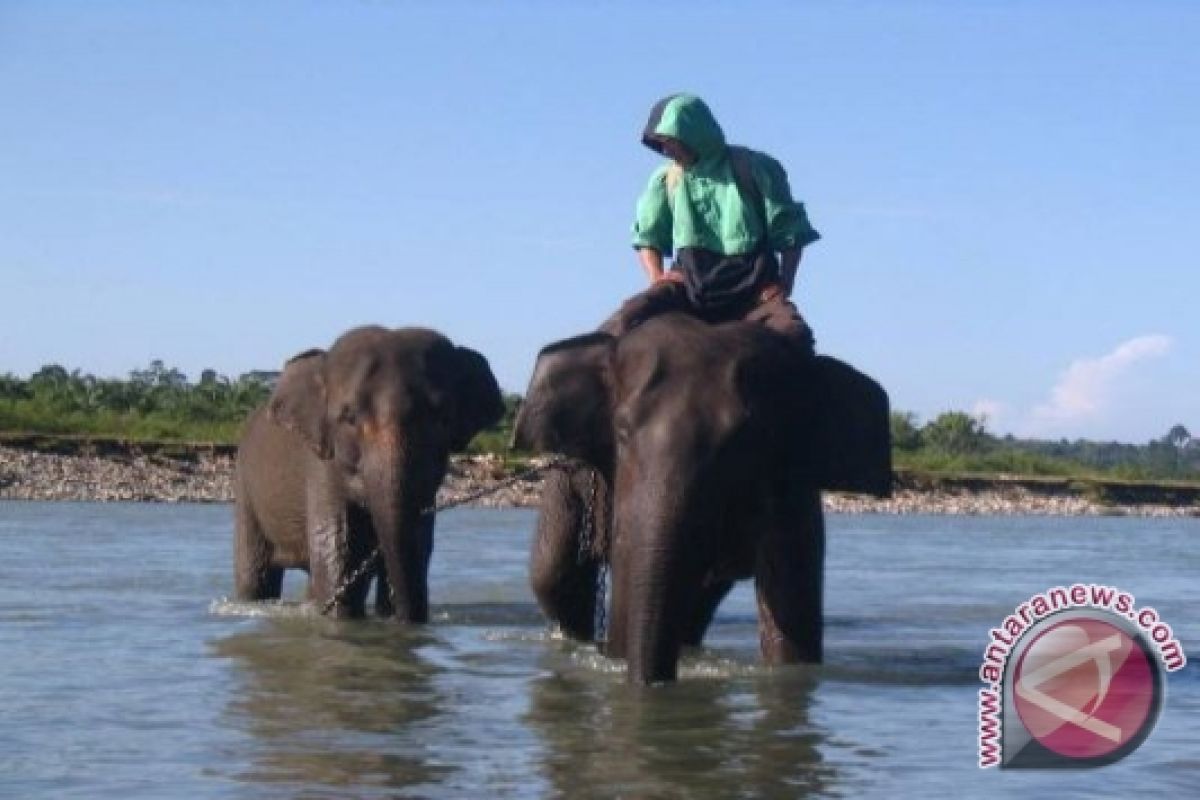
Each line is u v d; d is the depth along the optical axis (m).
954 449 118.25
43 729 10.98
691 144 13.20
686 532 11.54
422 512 17.20
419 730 10.98
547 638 16.05
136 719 11.38
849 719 11.48
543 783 9.44
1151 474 113.19
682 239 13.34
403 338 18.20
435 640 15.95
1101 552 41.97
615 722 11.25
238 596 19.95
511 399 41.00
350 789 9.26
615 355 12.09
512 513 57.19
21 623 17.23
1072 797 9.27
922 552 39.72
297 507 18.95
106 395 95.56
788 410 12.05
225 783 9.39
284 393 18.31
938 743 10.72
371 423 17.58
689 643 15.02
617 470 11.94
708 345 11.87
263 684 13.02
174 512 49.84
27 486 63.78
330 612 17.92
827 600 23.14
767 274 13.20
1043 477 101.88
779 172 13.40
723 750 10.41
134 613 18.34
